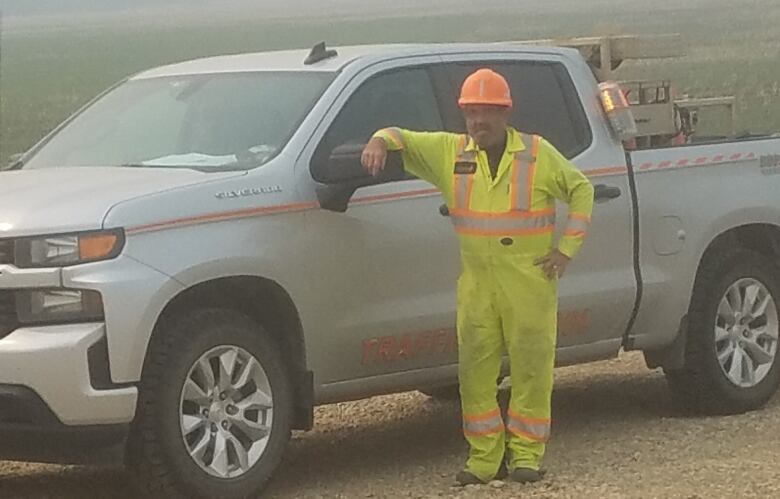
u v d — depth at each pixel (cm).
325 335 754
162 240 695
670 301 888
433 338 791
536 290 734
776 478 752
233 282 721
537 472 758
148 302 682
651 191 879
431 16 4478
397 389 796
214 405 716
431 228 785
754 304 931
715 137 992
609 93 878
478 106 721
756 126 2222
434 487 766
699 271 908
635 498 718
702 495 720
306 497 753
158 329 700
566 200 740
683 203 892
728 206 912
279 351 744
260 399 733
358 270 761
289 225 738
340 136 775
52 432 680
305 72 807
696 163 904
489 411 757
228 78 830
